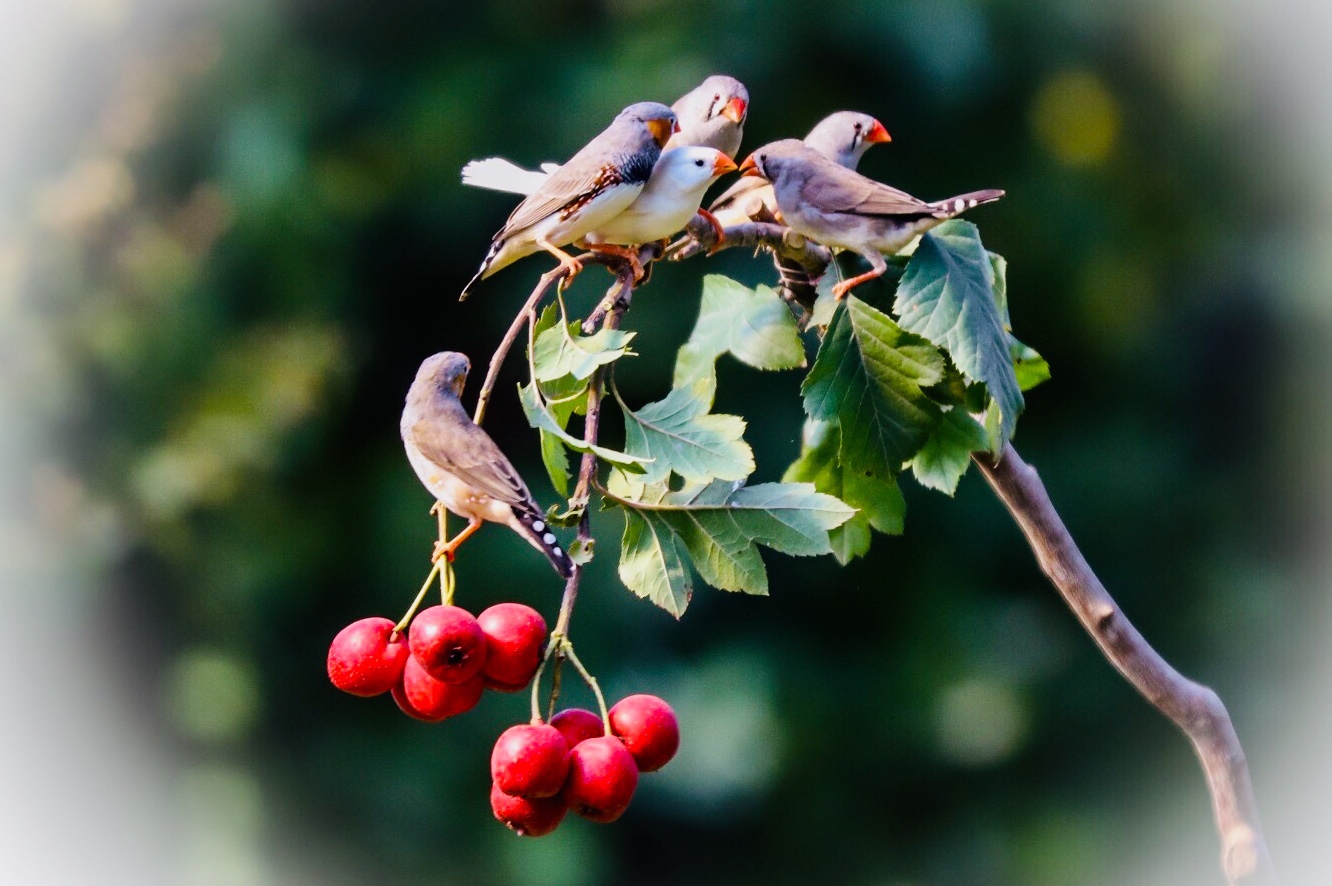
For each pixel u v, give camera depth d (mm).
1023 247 9812
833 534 5109
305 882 8898
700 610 9141
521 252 5121
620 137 5098
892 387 5023
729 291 5141
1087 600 5027
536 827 4883
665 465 4965
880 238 5059
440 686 4891
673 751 4898
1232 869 5000
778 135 8992
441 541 4984
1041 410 10031
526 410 4941
